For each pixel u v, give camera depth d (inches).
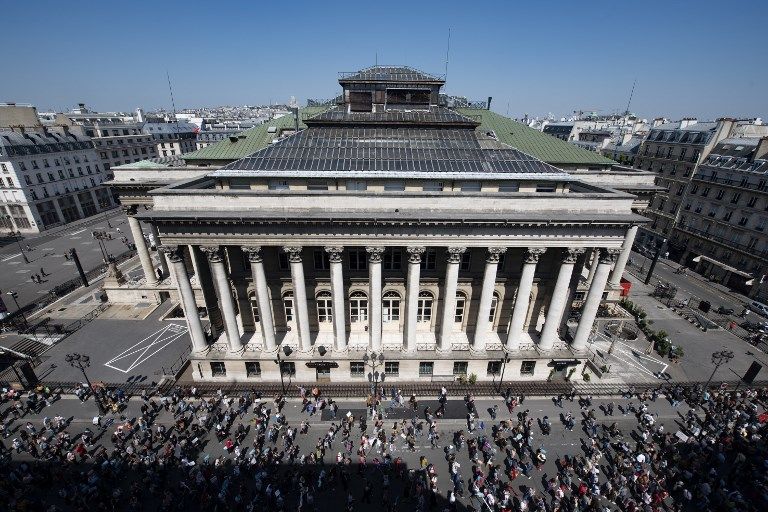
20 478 1123.3
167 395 1456.7
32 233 3641.7
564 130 5570.9
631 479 1107.3
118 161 4729.3
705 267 2723.9
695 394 1488.7
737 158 2568.9
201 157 1952.5
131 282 2190.0
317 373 1519.4
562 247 1330.0
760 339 1914.4
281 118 2257.6
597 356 1736.0
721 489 1082.1
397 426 1332.4
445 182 1413.6
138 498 1053.2
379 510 1064.8
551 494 1093.8
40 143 3705.7
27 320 1998.0
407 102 1642.5
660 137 3216.0
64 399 1456.7
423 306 1535.4
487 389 1504.7
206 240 1270.9
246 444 1254.3
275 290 1496.1
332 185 1413.6
